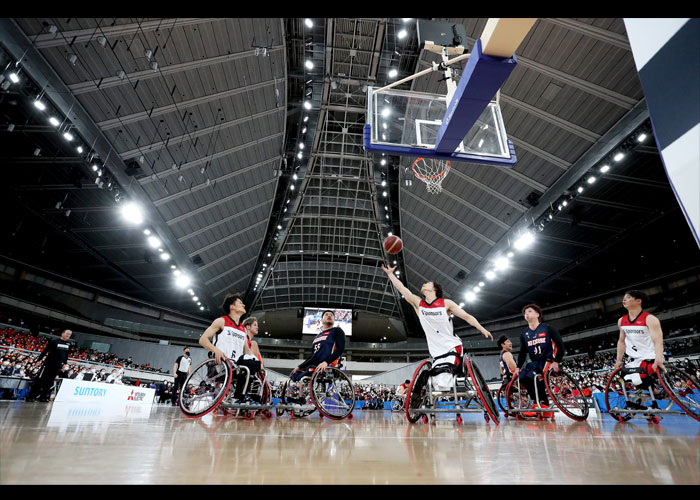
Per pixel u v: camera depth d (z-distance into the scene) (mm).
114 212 18984
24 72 10703
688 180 818
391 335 40156
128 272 25406
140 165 15445
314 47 14578
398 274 30016
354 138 20688
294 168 20688
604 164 13758
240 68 13859
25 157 15055
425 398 3273
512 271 24781
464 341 32031
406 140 5250
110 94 12523
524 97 13398
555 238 20516
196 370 3064
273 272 31656
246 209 21734
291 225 27156
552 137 14148
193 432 1688
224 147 16781
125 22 10844
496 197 18062
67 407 4027
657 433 1932
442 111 5496
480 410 2963
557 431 2193
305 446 1225
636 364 3201
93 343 23766
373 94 5523
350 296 35031
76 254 22984
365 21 14016
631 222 18359
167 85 13094
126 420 2463
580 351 25422
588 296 26594
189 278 24953
